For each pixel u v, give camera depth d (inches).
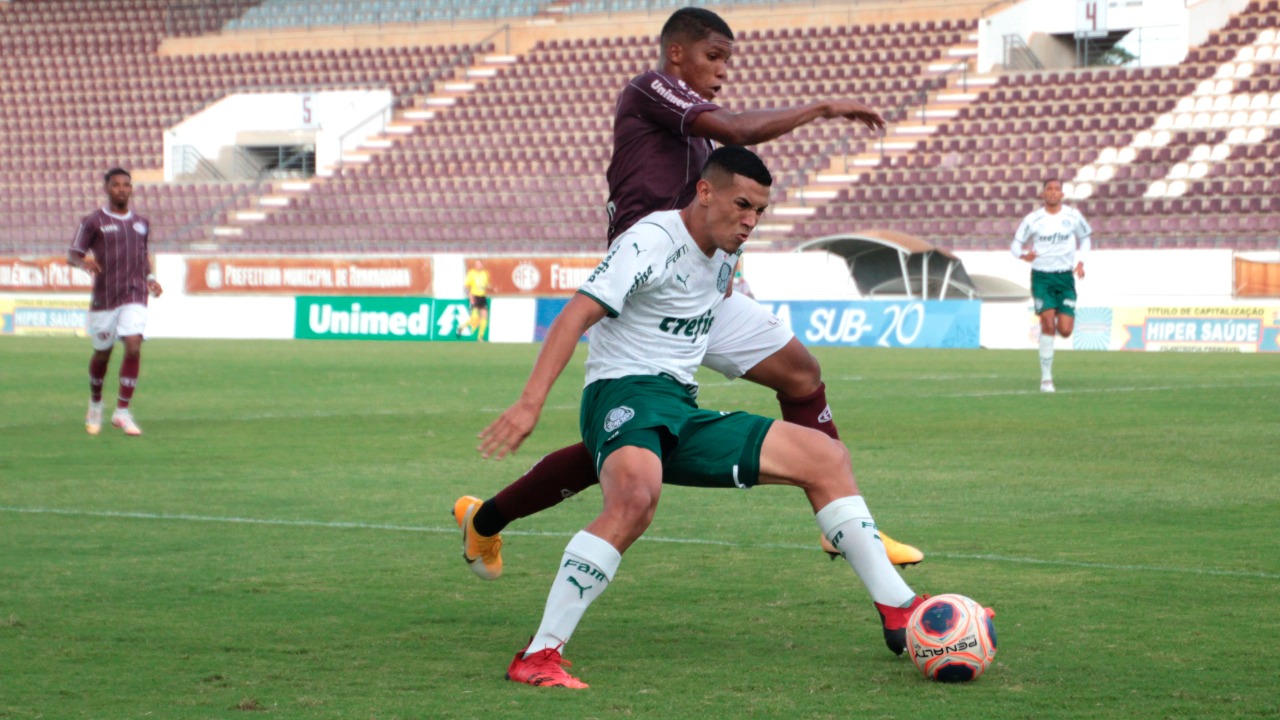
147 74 3265.3
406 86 3048.7
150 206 2869.1
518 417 319.0
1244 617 386.6
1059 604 404.5
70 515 580.1
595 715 296.4
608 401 342.0
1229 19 2588.6
